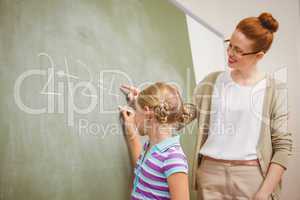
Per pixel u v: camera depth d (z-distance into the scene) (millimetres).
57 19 929
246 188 1394
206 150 1481
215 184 1451
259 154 1377
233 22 1959
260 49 1419
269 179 1341
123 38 1165
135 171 1069
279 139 1369
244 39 1427
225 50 1869
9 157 803
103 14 1087
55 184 904
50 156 894
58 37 927
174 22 1473
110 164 1081
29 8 863
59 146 918
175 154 982
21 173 826
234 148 1425
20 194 824
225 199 1437
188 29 1572
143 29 1274
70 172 946
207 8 1902
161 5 1401
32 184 849
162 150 999
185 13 1561
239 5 1961
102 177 1050
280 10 1969
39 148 868
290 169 1962
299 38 1979
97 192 1029
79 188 971
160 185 987
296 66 1975
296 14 1968
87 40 1018
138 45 1237
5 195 793
